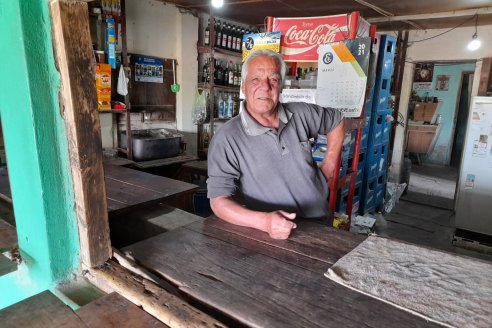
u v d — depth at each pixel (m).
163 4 4.09
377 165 4.04
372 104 3.65
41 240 0.93
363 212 3.91
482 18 3.99
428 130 7.45
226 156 1.36
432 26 4.61
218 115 4.98
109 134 3.86
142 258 0.98
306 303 0.76
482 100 3.24
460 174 3.44
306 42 2.58
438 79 7.23
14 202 1.02
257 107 1.41
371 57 2.70
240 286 0.83
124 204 1.58
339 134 1.80
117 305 0.79
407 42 4.97
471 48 4.21
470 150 3.35
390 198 4.63
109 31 3.26
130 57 3.83
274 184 1.44
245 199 1.46
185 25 4.32
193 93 4.59
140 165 3.49
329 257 0.98
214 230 1.18
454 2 3.53
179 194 1.80
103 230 0.96
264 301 0.77
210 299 0.78
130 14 3.80
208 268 0.92
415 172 6.93
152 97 4.15
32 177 0.90
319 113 1.67
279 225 1.09
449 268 0.92
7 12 0.80
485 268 0.92
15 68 0.84
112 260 0.99
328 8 4.04
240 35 5.00
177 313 0.73
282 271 0.90
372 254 1.00
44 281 0.97
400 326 0.69
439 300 0.77
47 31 0.82
